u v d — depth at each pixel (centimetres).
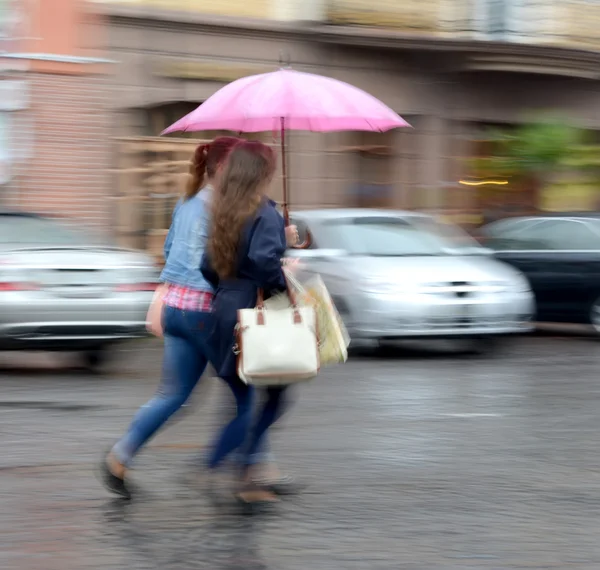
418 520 837
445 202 3189
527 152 3175
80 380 1568
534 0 3098
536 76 3200
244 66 2866
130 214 2748
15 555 743
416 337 1800
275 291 839
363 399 1391
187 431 1177
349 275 1836
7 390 1460
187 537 788
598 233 2183
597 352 1950
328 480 958
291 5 2925
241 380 866
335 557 746
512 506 879
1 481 941
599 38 3191
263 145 845
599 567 731
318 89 981
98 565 724
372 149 3105
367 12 2959
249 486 888
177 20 2750
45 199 2614
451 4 3041
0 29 2530
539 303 2198
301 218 2023
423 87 3127
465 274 1836
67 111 2627
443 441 1127
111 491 876
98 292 1573
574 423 1234
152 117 2791
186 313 863
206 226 862
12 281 1538
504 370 1686
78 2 2617
